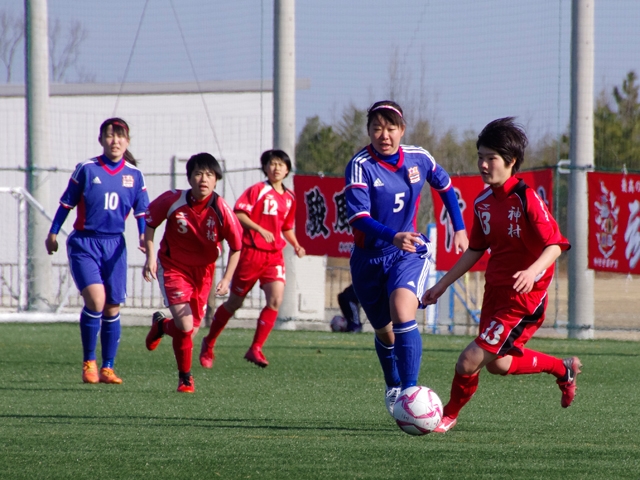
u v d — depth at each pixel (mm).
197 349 38625
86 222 26703
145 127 68375
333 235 48844
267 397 23609
